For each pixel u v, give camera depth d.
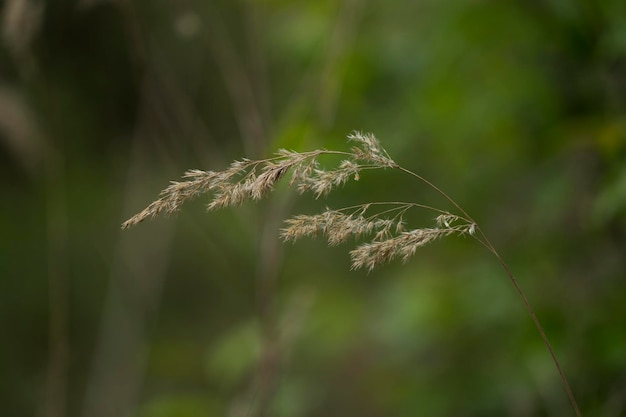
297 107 4.03
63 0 4.95
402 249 1.69
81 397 5.77
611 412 3.06
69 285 6.07
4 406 5.67
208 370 4.87
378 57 4.00
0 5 3.91
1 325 5.88
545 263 3.65
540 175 3.72
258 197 1.64
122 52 5.32
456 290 3.85
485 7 3.53
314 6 4.31
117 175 5.86
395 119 4.10
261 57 4.30
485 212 4.03
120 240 5.44
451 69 3.81
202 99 5.55
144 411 4.75
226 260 5.55
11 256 5.94
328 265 5.01
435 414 3.84
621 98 3.36
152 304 5.43
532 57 3.66
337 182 1.66
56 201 4.96
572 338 3.31
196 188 1.64
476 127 3.85
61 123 5.34
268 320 3.82
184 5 4.08
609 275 3.48
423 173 4.20
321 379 4.86
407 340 4.04
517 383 3.57
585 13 3.31
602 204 2.84
